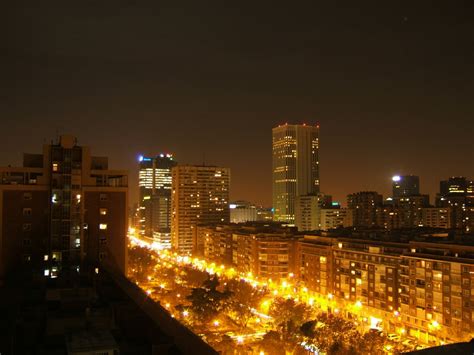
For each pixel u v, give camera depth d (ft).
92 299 214.69
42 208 422.41
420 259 499.10
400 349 368.89
